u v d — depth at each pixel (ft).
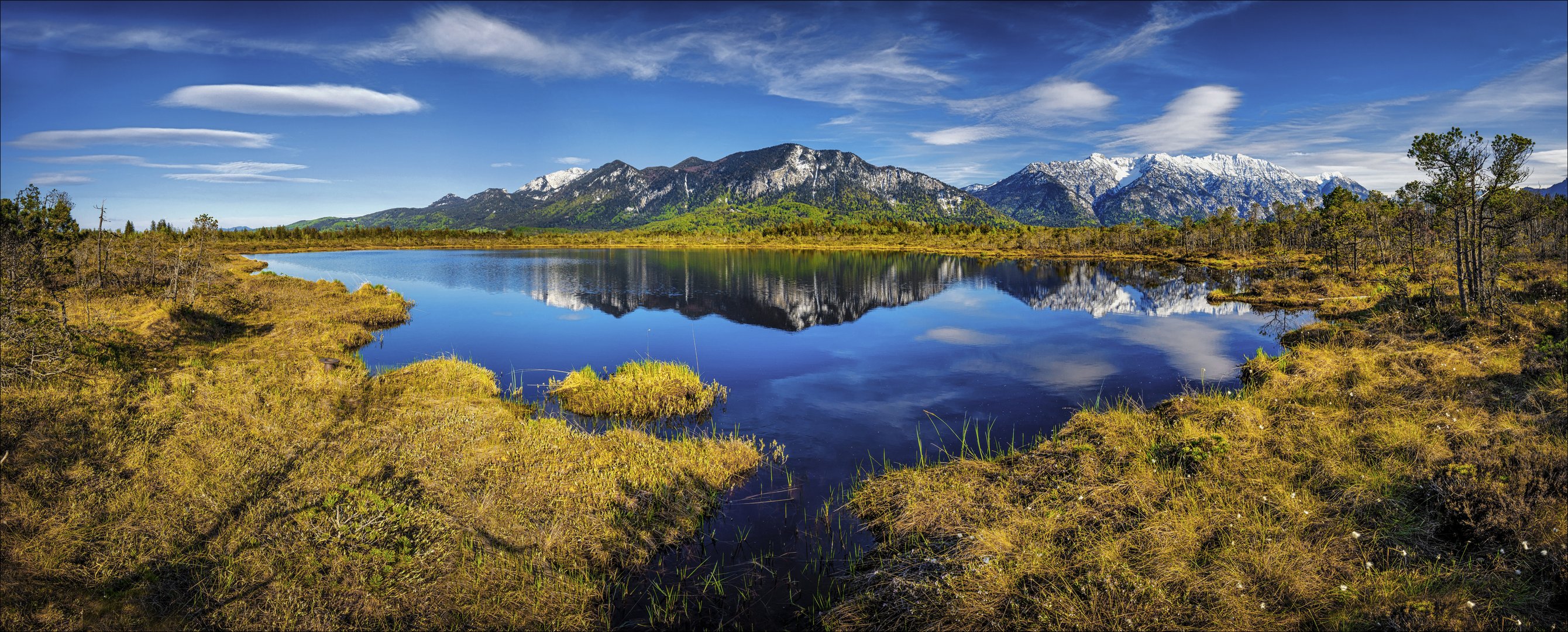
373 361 75.25
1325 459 30.60
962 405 55.72
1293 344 75.87
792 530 31.81
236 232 441.68
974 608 21.66
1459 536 23.00
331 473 32.45
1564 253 109.91
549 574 25.25
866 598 24.26
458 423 42.98
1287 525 24.97
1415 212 113.70
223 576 23.11
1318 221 207.41
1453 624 17.93
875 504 33.09
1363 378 45.39
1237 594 20.76
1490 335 55.77
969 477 34.17
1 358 43.86
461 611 22.40
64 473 29.63
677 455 39.70
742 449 41.83
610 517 30.14
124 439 35.06
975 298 142.10
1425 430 32.86
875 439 46.65
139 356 56.85
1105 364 71.20
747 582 27.02
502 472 34.37
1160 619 19.94
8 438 31.30
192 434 36.91
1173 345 81.71
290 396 47.57
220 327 79.66
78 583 22.00
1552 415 32.24
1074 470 32.48
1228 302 123.75
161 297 92.12
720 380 66.39
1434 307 72.64
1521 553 21.08
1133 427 39.34
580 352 83.10
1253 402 43.32
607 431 45.11
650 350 84.64
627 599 25.63
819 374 69.00
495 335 96.63
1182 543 24.00
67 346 49.70
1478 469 26.08
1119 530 26.08
